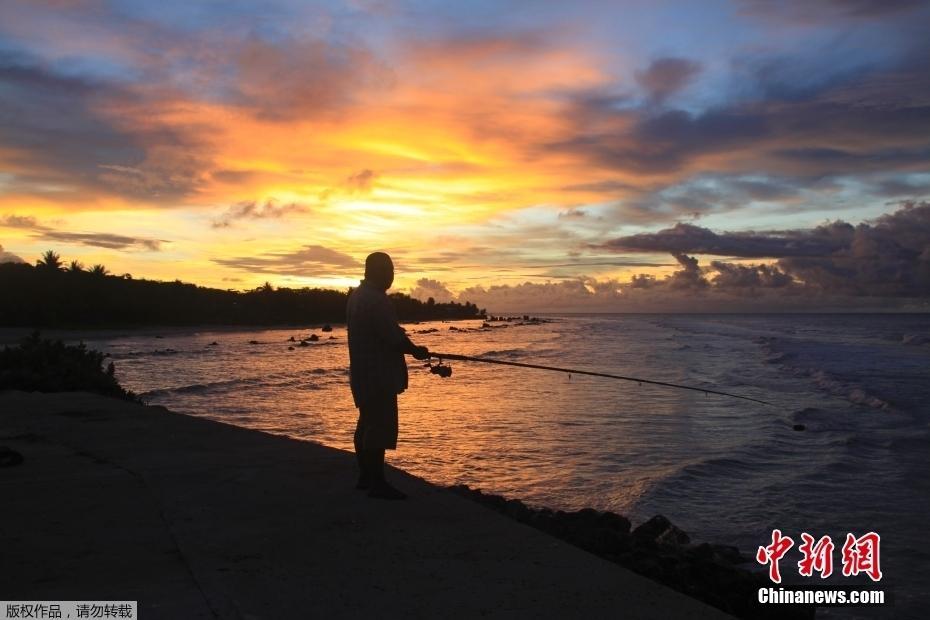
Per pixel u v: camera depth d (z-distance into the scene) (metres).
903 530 8.14
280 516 4.39
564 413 17.45
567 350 48.06
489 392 22.17
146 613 2.92
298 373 32.06
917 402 19.83
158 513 4.45
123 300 89.69
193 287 117.69
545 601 3.17
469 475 10.76
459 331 99.25
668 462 11.77
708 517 8.70
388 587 3.29
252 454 6.29
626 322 161.62
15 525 4.15
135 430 7.50
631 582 3.42
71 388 11.69
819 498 9.54
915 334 72.69
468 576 3.46
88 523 4.20
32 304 78.94
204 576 3.35
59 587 3.22
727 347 50.97
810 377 27.69
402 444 13.16
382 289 4.75
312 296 132.62
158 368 34.59
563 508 8.99
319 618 2.93
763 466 11.61
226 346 57.56
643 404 19.14
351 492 4.98
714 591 5.33
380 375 4.65
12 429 7.52
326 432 15.05
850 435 14.40
